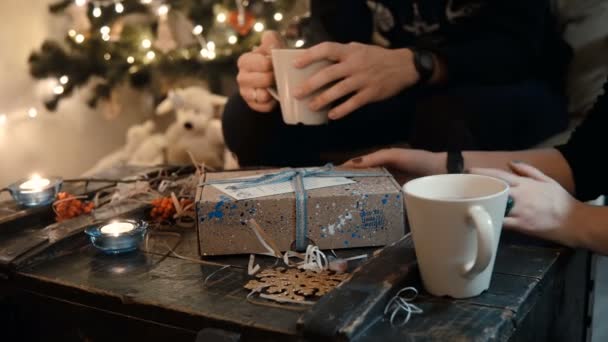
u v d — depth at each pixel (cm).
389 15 139
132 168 129
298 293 81
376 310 75
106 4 229
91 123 274
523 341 81
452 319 75
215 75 227
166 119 282
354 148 136
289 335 74
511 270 85
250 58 113
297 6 240
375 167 104
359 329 73
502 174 94
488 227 74
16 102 248
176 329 80
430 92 126
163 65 228
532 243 94
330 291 77
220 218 90
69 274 89
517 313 77
